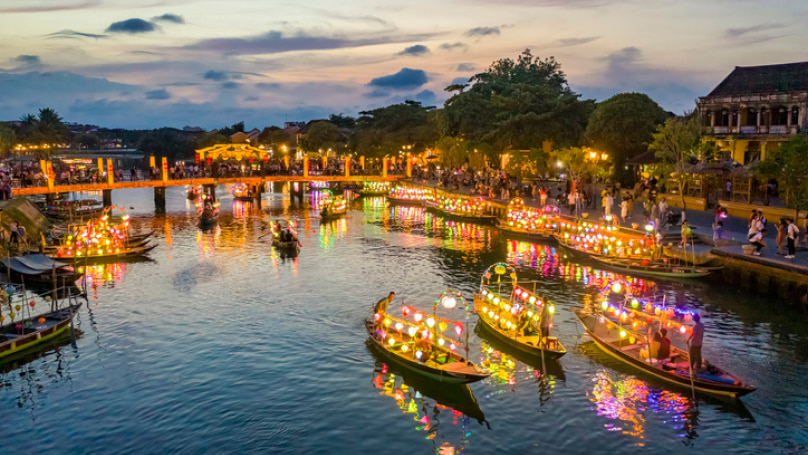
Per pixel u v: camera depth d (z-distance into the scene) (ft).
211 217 206.18
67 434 62.95
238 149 272.51
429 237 174.40
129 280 122.01
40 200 248.93
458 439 62.03
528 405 68.49
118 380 75.00
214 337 89.20
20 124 537.65
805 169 122.01
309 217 220.64
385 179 309.83
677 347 82.28
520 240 168.04
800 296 97.81
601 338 82.53
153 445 60.95
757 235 109.81
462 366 72.23
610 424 64.44
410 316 98.58
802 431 62.54
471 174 280.10
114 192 329.72
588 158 192.54
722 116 188.85
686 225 122.11
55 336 87.51
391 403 69.46
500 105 279.90
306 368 78.38
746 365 77.61
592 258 132.46
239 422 65.26
